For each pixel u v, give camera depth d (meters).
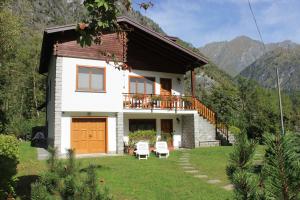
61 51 18.42
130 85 21.19
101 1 4.64
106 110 19.27
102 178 10.88
